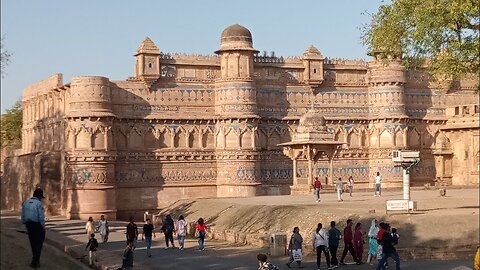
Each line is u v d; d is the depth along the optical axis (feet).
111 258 97.96
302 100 183.83
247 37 175.01
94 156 161.38
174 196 172.04
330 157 157.79
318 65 184.24
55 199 170.30
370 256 89.15
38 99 198.49
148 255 100.53
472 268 81.71
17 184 199.00
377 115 188.44
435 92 196.44
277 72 182.29
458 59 93.30
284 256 97.55
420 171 192.85
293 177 163.53
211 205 142.61
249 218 120.98
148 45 171.12
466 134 193.47
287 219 112.27
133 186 168.66
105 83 164.66
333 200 136.87
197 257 98.48
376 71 188.65
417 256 92.73
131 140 169.37
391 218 101.40
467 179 193.47
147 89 171.53
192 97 175.32
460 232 97.60
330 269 85.56
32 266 64.54
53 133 180.04
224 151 173.78
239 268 87.15
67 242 116.06
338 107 187.21
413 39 95.55
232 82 173.58
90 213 160.66
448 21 91.71
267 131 179.22
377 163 187.83
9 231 103.50
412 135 192.13
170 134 172.86
